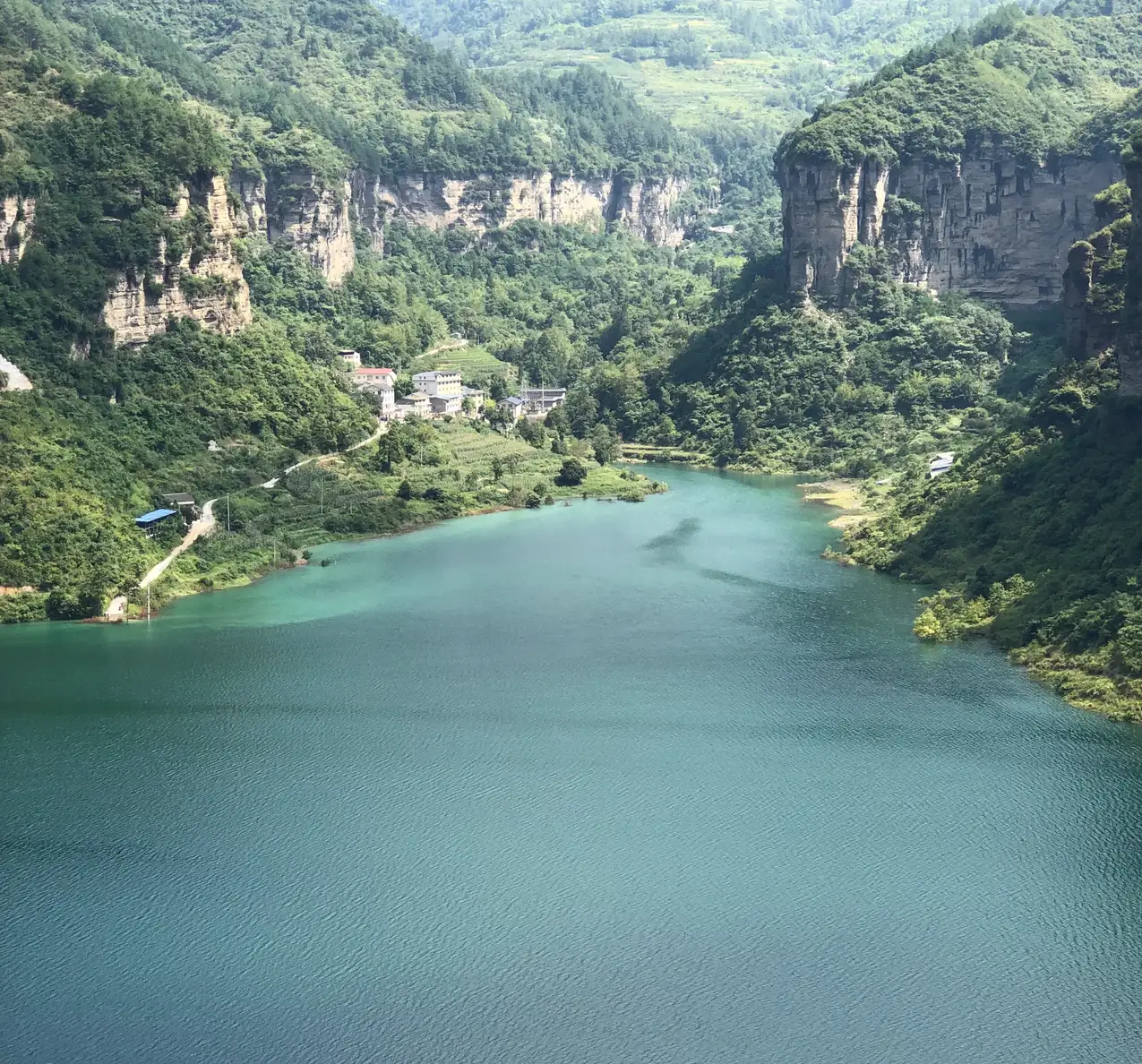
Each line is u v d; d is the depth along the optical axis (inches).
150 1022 6432.1
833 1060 6230.3
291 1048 6299.2
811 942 6914.4
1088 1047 6294.3
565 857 7559.1
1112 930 6983.3
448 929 7003.0
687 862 7519.7
